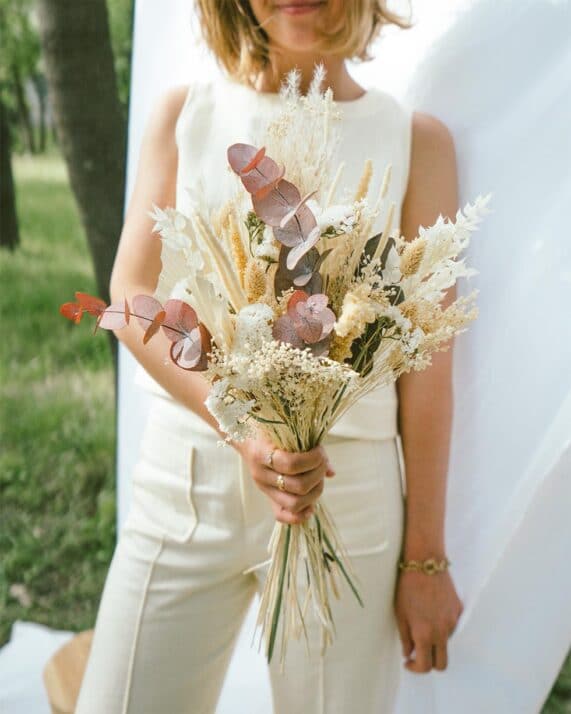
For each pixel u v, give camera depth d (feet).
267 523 5.56
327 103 4.73
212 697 5.95
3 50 19.79
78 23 10.76
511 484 6.44
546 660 6.24
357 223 4.49
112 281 5.83
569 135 6.16
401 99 6.63
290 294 4.43
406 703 6.57
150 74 7.25
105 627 5.82
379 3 6.12
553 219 6.23
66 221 18.54
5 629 10.81
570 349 6.21
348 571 5.55
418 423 5.88
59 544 12.10
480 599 6.26
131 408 7.73
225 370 4.37
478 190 6.43
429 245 4.54
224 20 5.97
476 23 6.37
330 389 4.55
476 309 4.63
